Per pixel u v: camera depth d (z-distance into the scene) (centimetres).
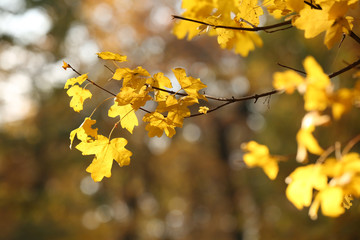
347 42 389
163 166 1762
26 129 1371
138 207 1708
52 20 1314
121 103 153
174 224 2192
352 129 542
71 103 160
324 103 98
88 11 1423
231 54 1620
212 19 169
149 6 1496
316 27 137
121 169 1586
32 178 1305
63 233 1152
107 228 1284
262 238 758
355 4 131
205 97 156
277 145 950
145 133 1562
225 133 1858
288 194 97
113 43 1421
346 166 92
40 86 1351
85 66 1330
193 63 1611
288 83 101
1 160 1292
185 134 1883
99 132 1384
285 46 1022
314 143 99
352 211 394
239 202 1772
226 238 1894
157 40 1523
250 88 1352
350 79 520
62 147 1348
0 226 1115
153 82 154
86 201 1423
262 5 168
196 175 1858
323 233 443
